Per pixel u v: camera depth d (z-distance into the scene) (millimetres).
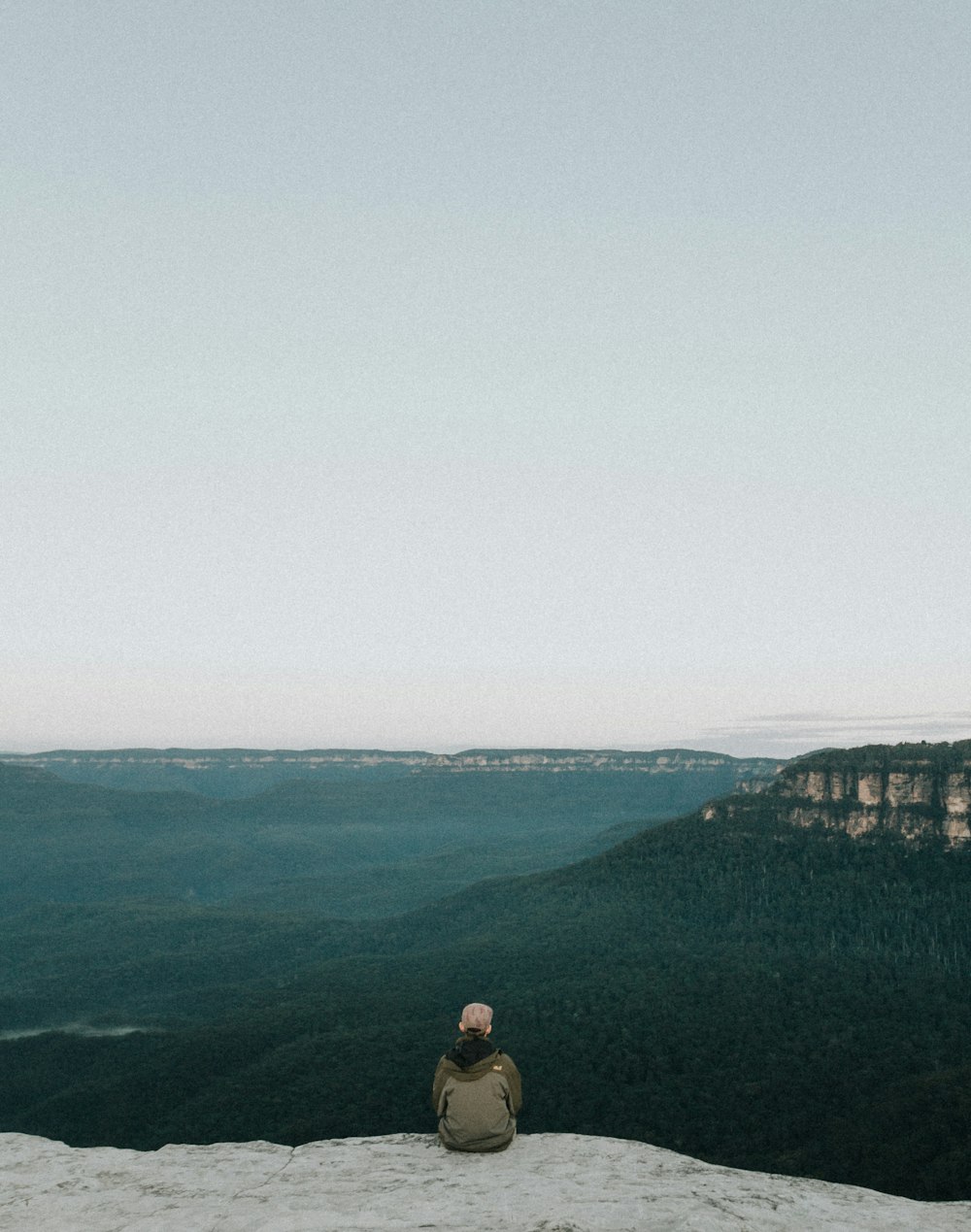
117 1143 106750
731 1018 131375
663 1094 106000
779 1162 82875
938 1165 72312
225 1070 125188
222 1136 101812
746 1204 11102
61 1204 11492
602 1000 144375
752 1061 113562
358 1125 99875
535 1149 13383
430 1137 14219
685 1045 120375
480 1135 12875
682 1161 13133
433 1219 10117
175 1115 110125
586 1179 11797
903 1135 80562
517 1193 11055
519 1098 13453
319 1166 12695
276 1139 98500
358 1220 10164
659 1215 10281
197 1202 11320
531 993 153625
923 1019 128875
